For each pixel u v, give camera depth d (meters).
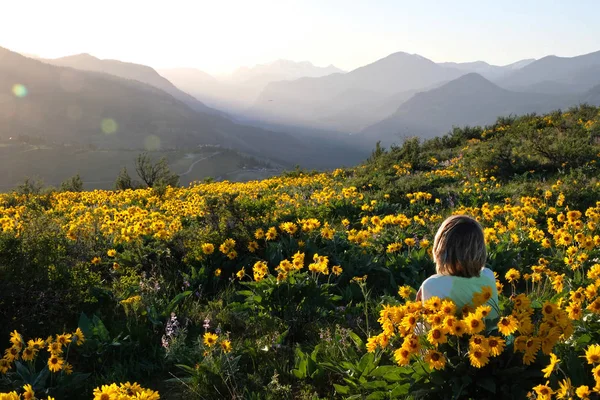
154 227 7.30
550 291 5.16
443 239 3.44
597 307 3.29
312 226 7.07
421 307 3.07
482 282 3.40
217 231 7.27
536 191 11.19
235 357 4.27
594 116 24.48
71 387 3.81
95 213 10.71
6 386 3.69
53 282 5.07
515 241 6.87
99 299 5.51
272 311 5.23
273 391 3.76
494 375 3.09
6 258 4.89
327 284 5.54
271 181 20.70
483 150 18.86
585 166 13.97
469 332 2.78
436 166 19.97
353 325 4.86
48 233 6.11
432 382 3.12
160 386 4.11
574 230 6.97
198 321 5.16
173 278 6.43
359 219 9.97
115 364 4.24
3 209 13.18
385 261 6.61
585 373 3.14
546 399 2.52
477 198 11.58
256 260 6.78
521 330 2.81
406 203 12.02
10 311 4.65
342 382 3.93
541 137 16.88
